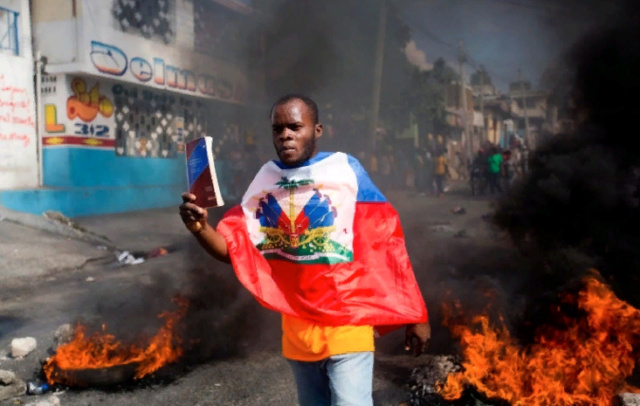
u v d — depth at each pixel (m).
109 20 11.66
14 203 10.23
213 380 3.88
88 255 8.41
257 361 4.21
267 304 2.25
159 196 13.84
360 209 2.29
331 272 2.22
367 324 2.18
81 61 11.02
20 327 5.14
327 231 2.25
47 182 11.52
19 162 11.05
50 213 10.09
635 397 2.93
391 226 2.29
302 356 2.24
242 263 2.28
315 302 2.21
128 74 12.32
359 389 2.13
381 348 4.45
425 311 2.23
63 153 11.41
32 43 11.27
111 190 12.32
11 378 3.67
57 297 6.22
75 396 3.62
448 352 4.16
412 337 2.28
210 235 2.19
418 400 3.34
